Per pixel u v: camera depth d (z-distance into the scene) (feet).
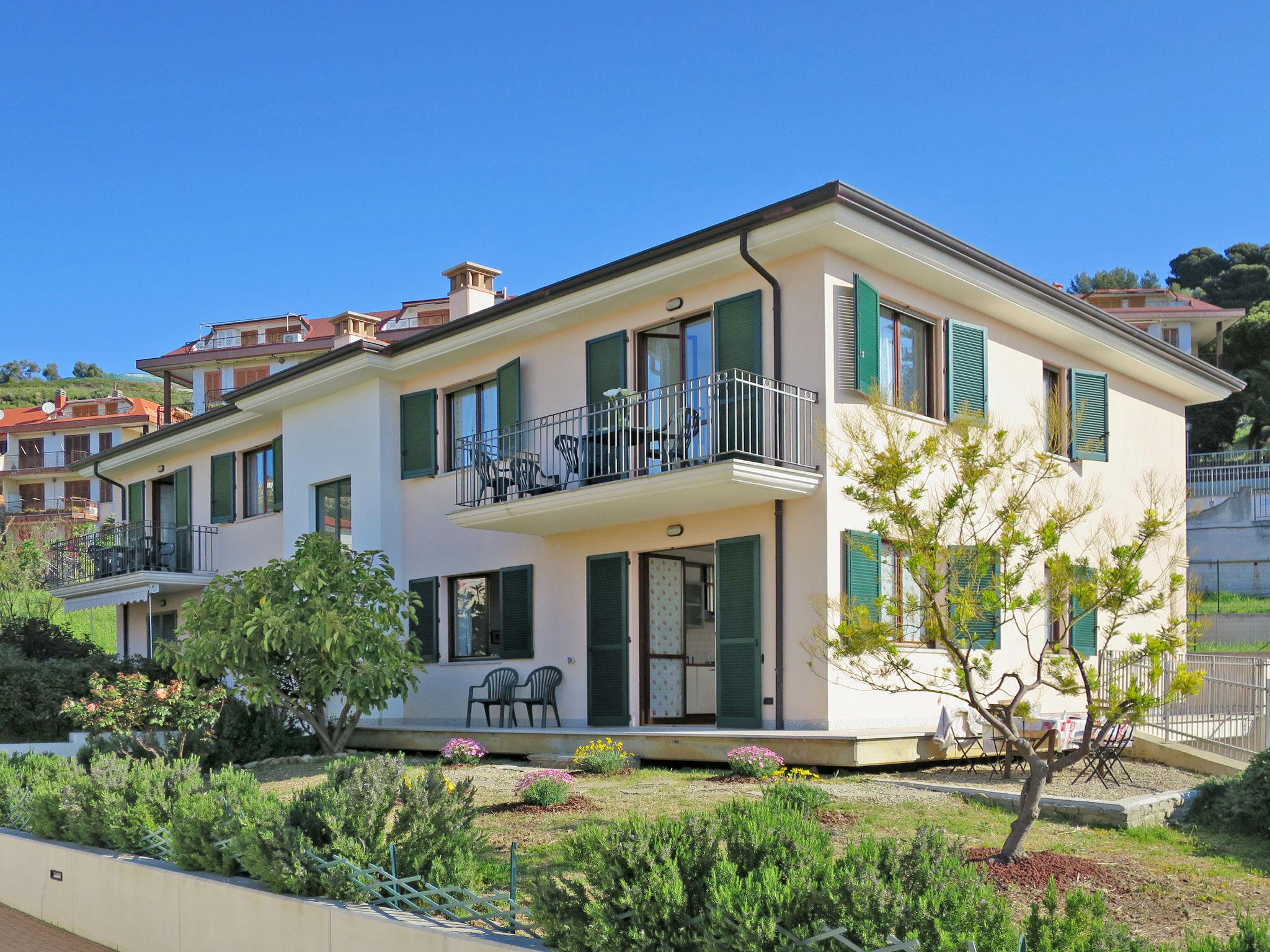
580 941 15.40
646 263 47.55
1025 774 38.86
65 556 94.79
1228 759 43.14
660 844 15.64
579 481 48.44
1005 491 46.19
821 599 39.42
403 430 62.39
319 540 52.03
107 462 90.48
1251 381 148.15
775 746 39.81
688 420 45.78
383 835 21.38
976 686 47.80
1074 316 54.90
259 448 76.18
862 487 29.07
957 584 26.35
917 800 32.30
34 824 30.96
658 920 14.56
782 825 16.48
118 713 50.16
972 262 48.01
